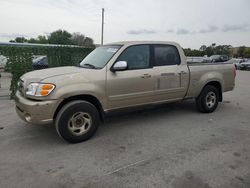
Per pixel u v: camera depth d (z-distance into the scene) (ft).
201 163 10.68
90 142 13.12
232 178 9.45
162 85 15.93
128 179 9.37
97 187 8.86
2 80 41.83
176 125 16.17
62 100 12.17
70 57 32.76
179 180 9.30
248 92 31.04
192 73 17.53
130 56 14.67
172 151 11.97
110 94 13.78
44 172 9.89
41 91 11.79
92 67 14.28
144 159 11.09
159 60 15.98
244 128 15.66
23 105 12.10
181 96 17.38
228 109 20.93
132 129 15.31
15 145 12.70
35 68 33.27
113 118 17.71
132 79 14.46
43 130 15.03
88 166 10.41
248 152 11.88
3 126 15.80
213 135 14.32
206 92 18.67
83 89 12.61
